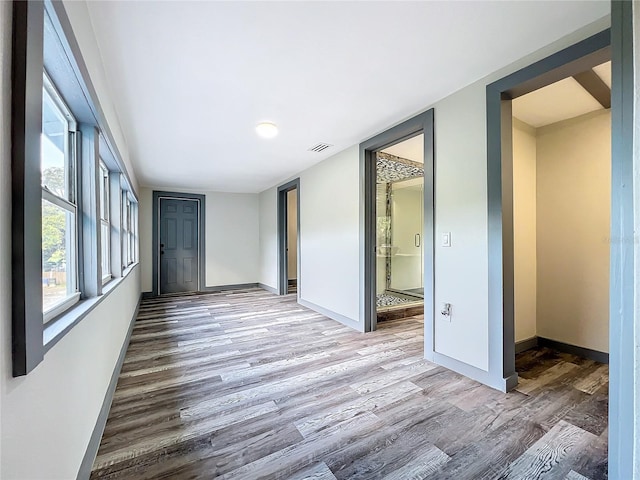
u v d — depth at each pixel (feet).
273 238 19.70
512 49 5.70
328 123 9.20
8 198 2.22
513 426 5.25
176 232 19.62
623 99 2.71
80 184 5.33
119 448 4.76
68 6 3.49
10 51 2.24
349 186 11.69
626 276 2.62
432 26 5.06
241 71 6.33
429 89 7.20
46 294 3.79
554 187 9.21
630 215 2.59
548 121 9.14
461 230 7.23
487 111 6.62
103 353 5.61
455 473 4.22
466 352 7.18
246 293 19.58
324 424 5.37
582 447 4.72
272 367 7.86
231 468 4.34
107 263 8.45
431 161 7.96
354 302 11.47
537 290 9.58
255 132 9.84
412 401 6.09
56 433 3.15
